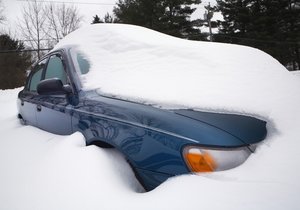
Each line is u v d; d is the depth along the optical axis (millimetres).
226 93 2344
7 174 2330
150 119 2055
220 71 2639
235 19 39312
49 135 2988
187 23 37938
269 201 1518
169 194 1662
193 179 1721
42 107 3250
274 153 1844
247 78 2605
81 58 3121
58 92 2783
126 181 2002
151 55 2877
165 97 2266
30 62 33188
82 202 1753
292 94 2486
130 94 2402
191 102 2197
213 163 1777
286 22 38594
